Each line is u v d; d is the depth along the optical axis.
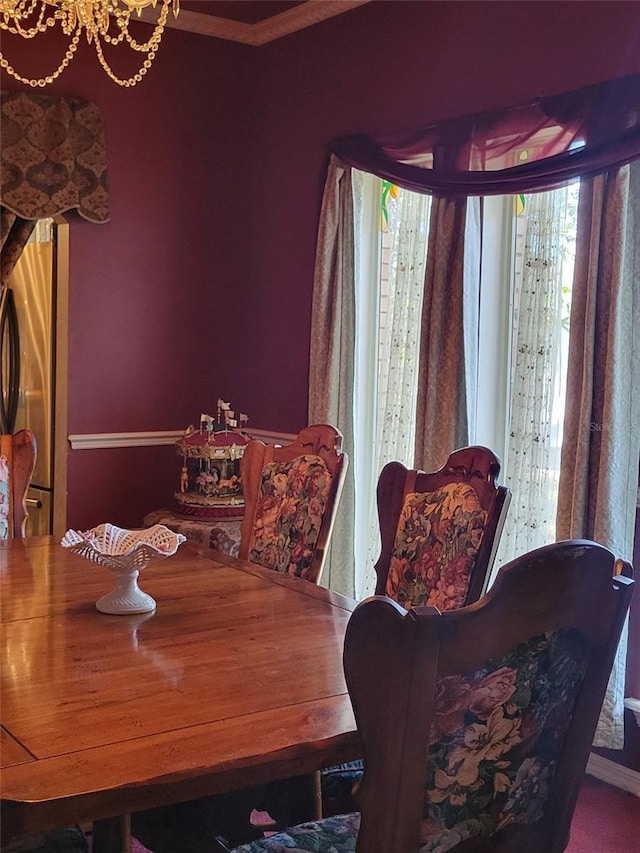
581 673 1.41
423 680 1.18
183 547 2.83
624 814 2.86
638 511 2.99
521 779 1.42
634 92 2.86
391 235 3.89
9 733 1.46
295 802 2.24
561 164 3.01
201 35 4.37
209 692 1.65
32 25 3.91
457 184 3.35
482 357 3.49
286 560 2.77
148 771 1.34
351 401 3.94
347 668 1.21
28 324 4.34
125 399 4.30
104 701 1.60
